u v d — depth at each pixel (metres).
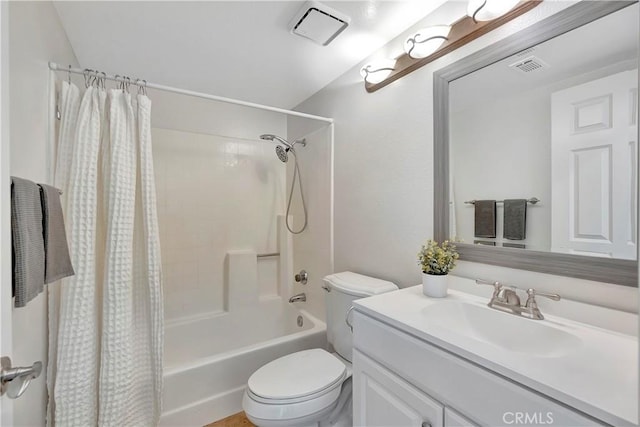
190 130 2.40
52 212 0.88
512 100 1.08
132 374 1.38
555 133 0.96
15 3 0.88
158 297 1.44
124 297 1.33
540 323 0.91
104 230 1.40
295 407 1.20
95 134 1.30
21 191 0.70
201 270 2.44
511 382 0.67
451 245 1.28
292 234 2.69
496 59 1.11
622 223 0.82
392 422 0.97
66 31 1.47
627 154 0.81
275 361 1.48
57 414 1.17
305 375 1.35
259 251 2.72
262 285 2.73
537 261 1.00
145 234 1.42
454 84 1.27
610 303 0.85
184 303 2.36
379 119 1.68
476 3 1.05
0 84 0.55
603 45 0.86
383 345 1.02
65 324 1.20
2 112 0.55
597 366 0.67
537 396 0.62
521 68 1.05
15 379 0.54
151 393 1.46
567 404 0.58
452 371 0.79
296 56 1.76
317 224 2.30
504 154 1.10
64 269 0.96
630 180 0.81
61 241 0.94
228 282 2.47
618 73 0.83
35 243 0.75
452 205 1.29
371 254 1.75
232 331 2.43
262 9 1.34
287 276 2.68
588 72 0.89
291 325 2.48
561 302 0.94
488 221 1.15
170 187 2.32
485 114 1.16
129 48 1.65
